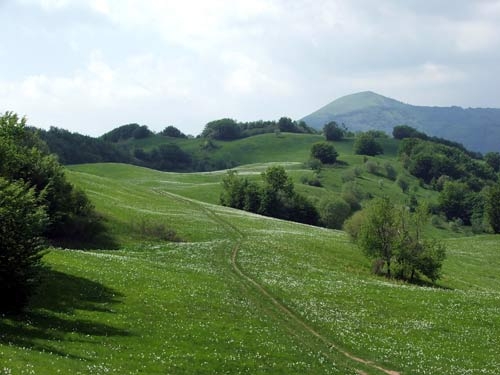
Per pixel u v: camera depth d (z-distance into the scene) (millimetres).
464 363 34156
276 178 147750
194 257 61500
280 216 144625
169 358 27516
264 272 56781
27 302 29500
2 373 19344
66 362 23094
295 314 42219
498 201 130625
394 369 32094
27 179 58844
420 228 70000
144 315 34031
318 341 36156
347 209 149375
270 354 31234
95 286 37844
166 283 43531
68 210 63156
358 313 44156
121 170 193250
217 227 84750
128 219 76812
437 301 50312
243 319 37719
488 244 111625
